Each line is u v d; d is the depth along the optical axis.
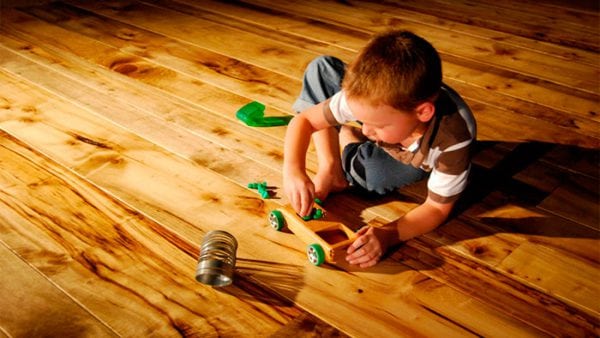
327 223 1.32
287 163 1.34
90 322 1.10
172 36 2.56
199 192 1.50
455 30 2.79
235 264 1.25
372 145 1.48
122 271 1.23
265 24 2.76
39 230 1.34
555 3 3.28
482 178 1.62
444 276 1.26
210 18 2.81
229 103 1.98
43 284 1.18
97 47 2.40
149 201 1.46
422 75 1.10
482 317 1.16
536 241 1.38
